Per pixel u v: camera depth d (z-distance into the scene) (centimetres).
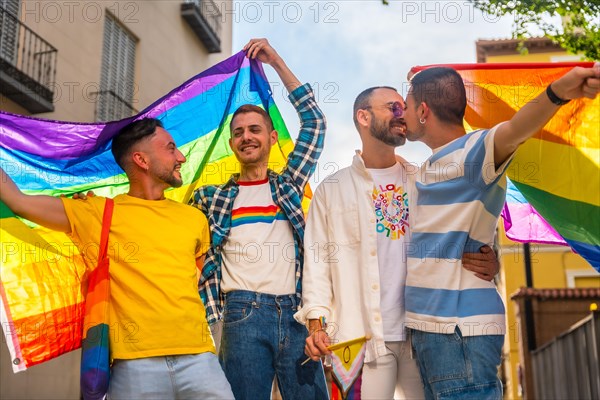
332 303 395
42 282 389
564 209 445
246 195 433
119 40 1484
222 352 409
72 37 1352
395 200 400
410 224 389
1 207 387
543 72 457
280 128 495
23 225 392
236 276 411
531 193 446
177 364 360
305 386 404
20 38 1234
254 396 397
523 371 1780
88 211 375
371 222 389
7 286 382
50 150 427
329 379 442
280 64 470
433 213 363
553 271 2078
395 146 405
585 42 655
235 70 481
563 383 1440
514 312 1986
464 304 352
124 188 456
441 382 348
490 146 342
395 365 381
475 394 343
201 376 360
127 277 367
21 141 422
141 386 353
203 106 480
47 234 396
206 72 469
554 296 1770
